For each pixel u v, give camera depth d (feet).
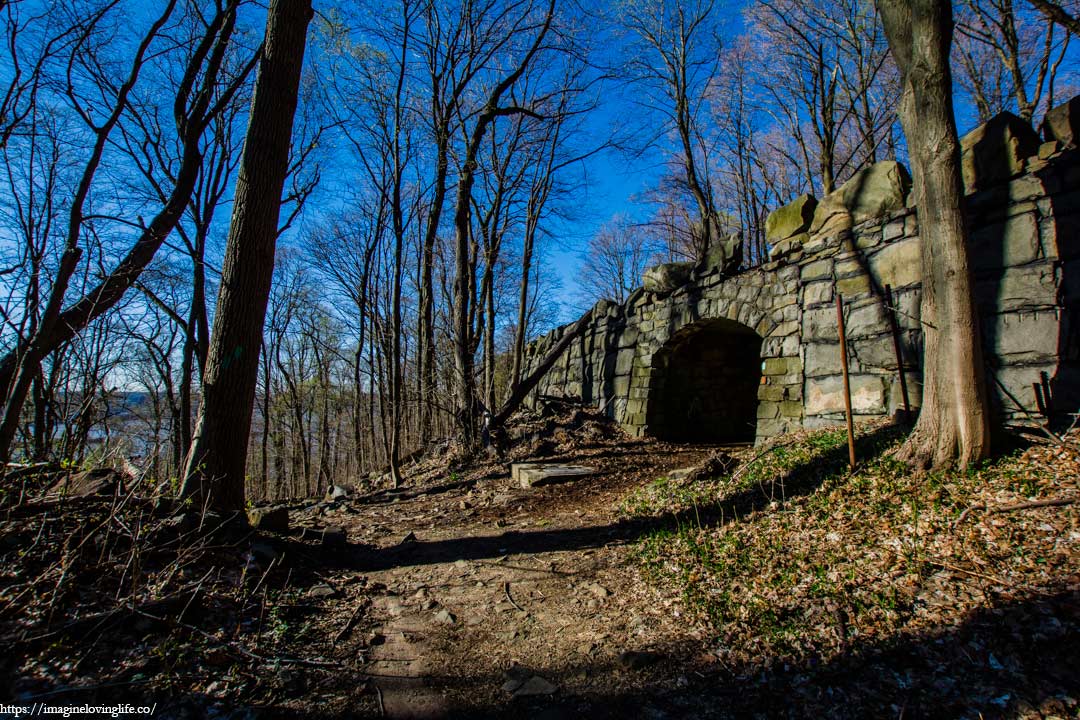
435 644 9.90
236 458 14.43
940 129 13.39
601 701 7.96
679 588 11.60
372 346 52.90
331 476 62.54
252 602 10.40
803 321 24.64
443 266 49.29
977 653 7.64
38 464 13.51
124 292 19.58
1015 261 16.74
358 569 14.17
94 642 7.91
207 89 22.81
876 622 8.82
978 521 10.90
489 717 7.64
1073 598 8.05
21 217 24.38
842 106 55.11
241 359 14.56
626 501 20.11
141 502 12.33
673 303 34.27
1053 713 6.36
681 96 49.24
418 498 25.81
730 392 38.86
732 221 64.44
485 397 44.19
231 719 7.04
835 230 23.80
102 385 21.81
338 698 7.95
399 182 30.14
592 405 41.96
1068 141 15.96
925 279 14.23
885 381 20.72
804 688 7.73
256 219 14.97
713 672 8.45
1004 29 35.63
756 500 15.79
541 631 10.39
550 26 33.35
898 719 6.80
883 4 14.75
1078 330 15.19
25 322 17.12
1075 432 13.60
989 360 17.12
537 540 16.74
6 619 7.99
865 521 12.40
